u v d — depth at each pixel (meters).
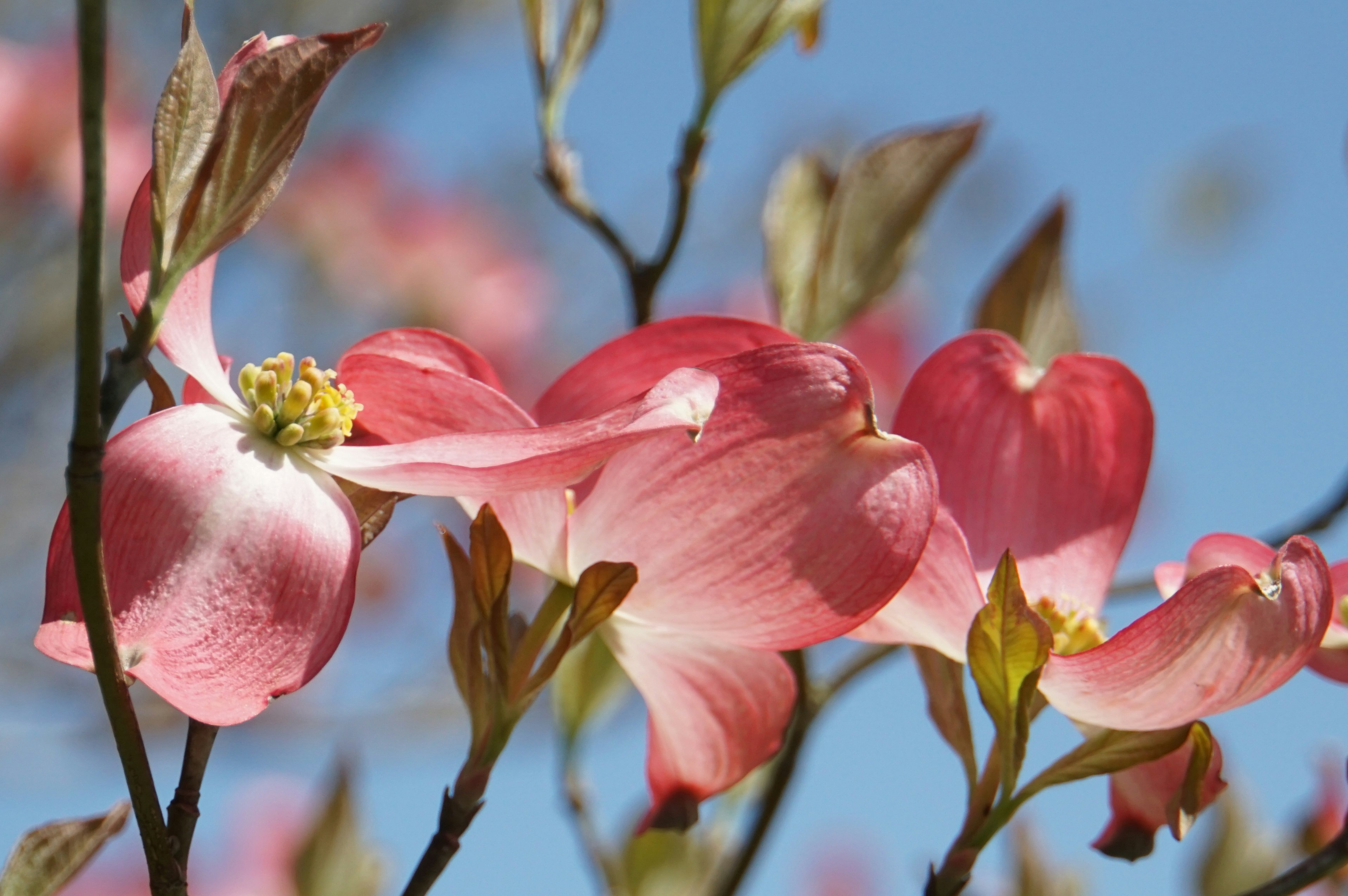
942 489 0.63
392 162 2.15
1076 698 0.60
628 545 0.59
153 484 0.57
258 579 0.57
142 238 0.57
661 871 0.71
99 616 0.56
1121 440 0.63
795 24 0.69
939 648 0.60
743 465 0.59
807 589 0.59
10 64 1.77
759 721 0.61
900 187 0.70
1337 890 0.70
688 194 0.69
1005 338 0.63
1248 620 0.58
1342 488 0.68
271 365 0.59
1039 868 0.71
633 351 0.60
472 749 0.59
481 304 2.14
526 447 0.58
